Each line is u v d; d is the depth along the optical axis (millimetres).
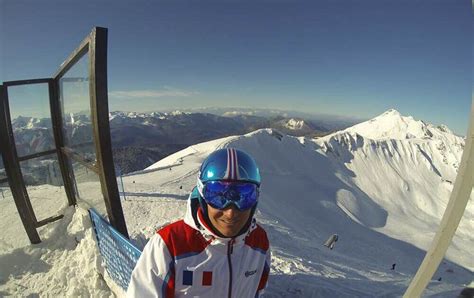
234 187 2271
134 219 21109
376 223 130500
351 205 140000
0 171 7945
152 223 18938
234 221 2344
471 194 1665
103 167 6172
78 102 6895
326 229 89250
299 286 7656
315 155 196750
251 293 2730
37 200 9516
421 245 106062
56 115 8453
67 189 8703
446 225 1798
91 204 7363
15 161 7918
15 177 7941
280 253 12852
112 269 6082
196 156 90938
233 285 2535
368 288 9008
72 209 8555
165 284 2400
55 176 8750
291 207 102188
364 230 110500
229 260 2488
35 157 8273
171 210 23938
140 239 10641
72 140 7797
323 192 141000
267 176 133000
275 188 121250
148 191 33625
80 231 7727
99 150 6117
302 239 25984
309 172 169000
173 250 2410
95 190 6938
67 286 6648
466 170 1677
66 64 6980
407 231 127438
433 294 5871
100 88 5832
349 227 107500
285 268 9898
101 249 6637
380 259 65938
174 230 2465
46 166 8625
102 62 5730
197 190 2498
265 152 162000
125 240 5301
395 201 185125
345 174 196250
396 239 109750
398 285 11117
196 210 2473
